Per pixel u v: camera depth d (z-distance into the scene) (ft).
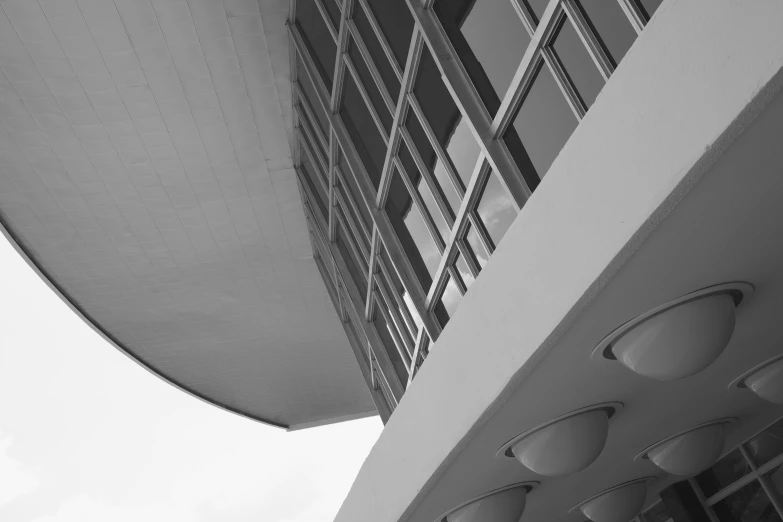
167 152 64.08
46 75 55.16
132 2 49.83
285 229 77.15
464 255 35.22
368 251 54.08
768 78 12.60
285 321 96.17
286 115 60.95
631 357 21.47
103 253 76.89
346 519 41.55
